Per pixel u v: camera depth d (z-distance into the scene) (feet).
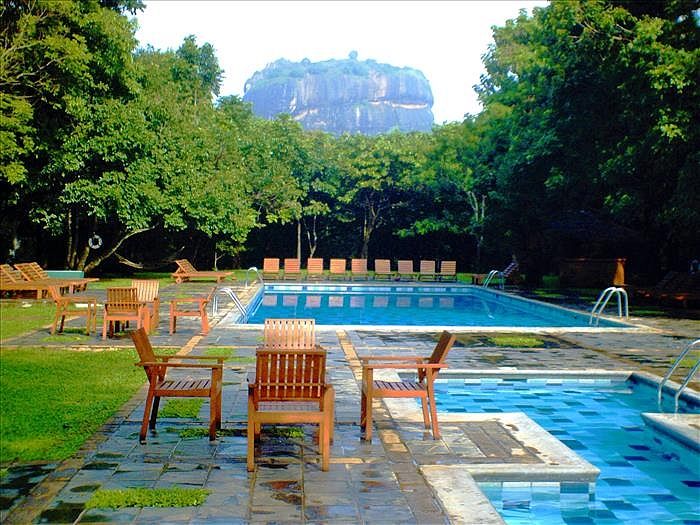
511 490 17.60
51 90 60.44
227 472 16.81
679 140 55.93
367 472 17.11
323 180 119.65
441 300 79.92
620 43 58.08
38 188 71.56
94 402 23.45
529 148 77.15
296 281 90.07
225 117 114.11
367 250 124.57
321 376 17.52
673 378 29.73
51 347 34.65
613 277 86.38
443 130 115.75
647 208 71.67
